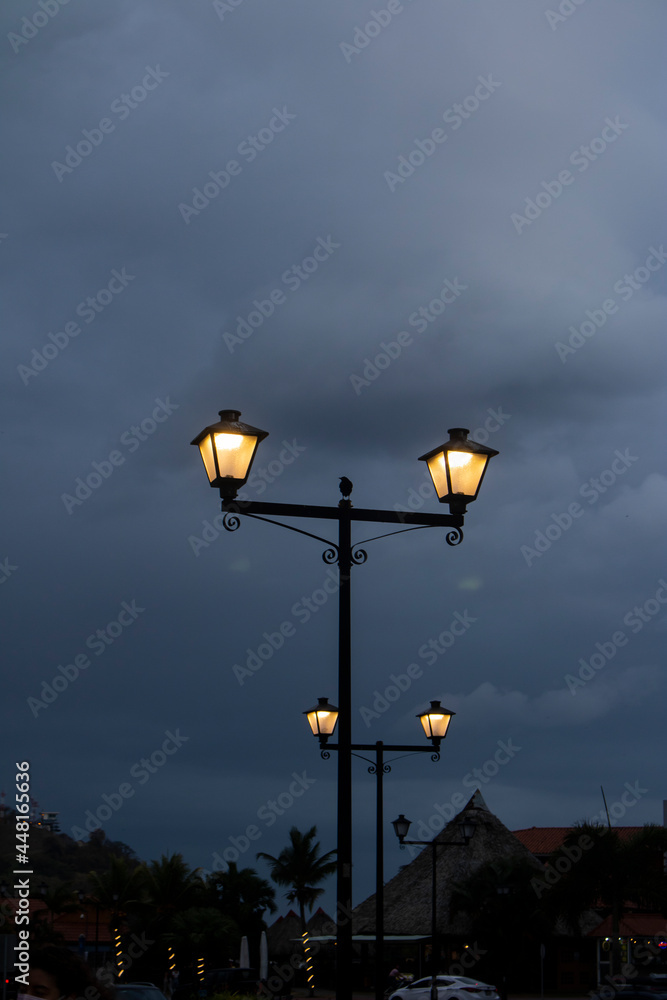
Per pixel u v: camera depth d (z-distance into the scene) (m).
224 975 41.00
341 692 8.91
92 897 74.69
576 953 57.00
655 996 15.96
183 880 76.62
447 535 9.47
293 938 76.62
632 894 43.59
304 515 9.07
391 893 64.56
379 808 23.75
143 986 23.42
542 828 88.81
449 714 16.27
